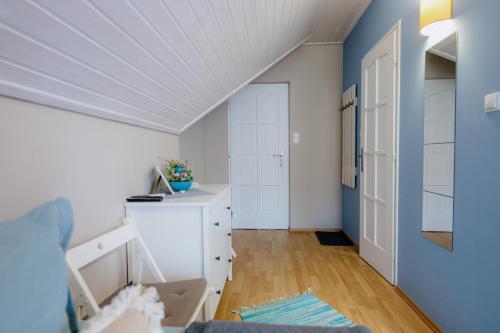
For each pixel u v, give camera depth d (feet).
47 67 2.74
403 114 6.83
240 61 7.82
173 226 5.03
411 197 6.48
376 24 8.51
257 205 13.39
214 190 6.88
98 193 4.30
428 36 5.75
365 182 9.22
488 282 4.17
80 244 3.67
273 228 13.34
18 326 1.42
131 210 5.06
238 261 9.30
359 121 10.24
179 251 5.04
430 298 5.72
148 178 6.24
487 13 4.15
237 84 9.50
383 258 7.88
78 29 2.62
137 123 5.48
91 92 3.60
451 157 5.01
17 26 2.17
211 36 5.12
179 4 3.59
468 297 4.59
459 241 4.80
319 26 10.84
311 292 7.12
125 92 4.19
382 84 7.95
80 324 2.32
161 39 3.81
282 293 7.10
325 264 8.99
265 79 12.78
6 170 2.78
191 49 4.79
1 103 2.71
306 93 12.68
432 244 5.65
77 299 3.16
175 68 4.83
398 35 6.98
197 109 7.77
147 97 4.87
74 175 3.75
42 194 3.22
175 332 2.58
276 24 7.75
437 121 5.45
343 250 10.30
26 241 1.62
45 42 2.48
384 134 7.85
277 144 13.21
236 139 13.35
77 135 3.81
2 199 2.75
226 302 6.67
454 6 4.87
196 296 3.95
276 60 11.57
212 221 5.45
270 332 2.37
